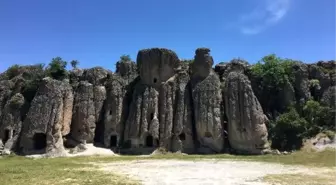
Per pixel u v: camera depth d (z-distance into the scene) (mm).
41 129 70938
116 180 35969
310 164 50156
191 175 40406
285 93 79875
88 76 82938
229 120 73250
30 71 85062
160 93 79688
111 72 85125
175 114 77062
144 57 82000
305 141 69750
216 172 43062
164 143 74125
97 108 79812
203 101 74812
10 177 37500
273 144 71938
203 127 73062
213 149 72562
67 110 76688
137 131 75750
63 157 65562
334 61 85688
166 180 36750
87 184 33469
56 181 35062
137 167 48156
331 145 66188
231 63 83625
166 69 82000
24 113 77500
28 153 70125
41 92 74562
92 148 74375
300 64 83125
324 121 73562
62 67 84875
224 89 76875
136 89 80750
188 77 80812
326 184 34000
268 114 79438
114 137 78438
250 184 34500
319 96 81125
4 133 75438
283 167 47562
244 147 70938
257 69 82500
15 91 81688
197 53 79938
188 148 73625
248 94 73375
